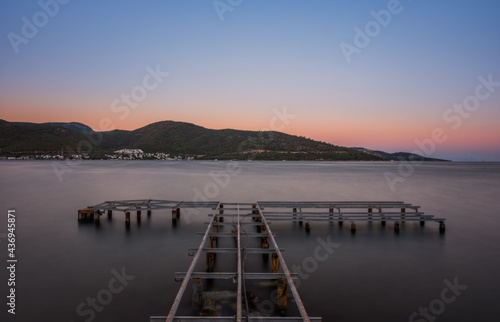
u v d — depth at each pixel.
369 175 77.56
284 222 21.59
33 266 13.23
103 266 13.23
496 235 18.56
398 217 20.16
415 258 14.51
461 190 44.44
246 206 27.67
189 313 9.33
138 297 10.46
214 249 11.23
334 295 10.76
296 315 9.27
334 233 18.75
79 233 18.50
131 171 88.31
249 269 12.83
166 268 13.04
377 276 12.42
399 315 9.55
